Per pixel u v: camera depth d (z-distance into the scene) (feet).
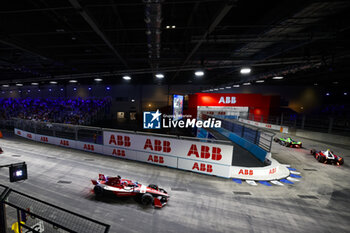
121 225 21.45
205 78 98.48
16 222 20.52
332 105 122.31
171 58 43.80
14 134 75.82
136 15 31.71
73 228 20.11
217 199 28.32
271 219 23.62
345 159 52.19
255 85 125.80
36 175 34.91
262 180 36.17
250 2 26.81
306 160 50.37
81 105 132.87
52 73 74.54
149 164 43.78
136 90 131.64
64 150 53.52
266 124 102.47
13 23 28.22
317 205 27.45
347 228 22.34
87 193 28.71
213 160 37.68
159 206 24.89
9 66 57.21
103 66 58.03
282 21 25.35
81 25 33.86
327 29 26.55
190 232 20.76
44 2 24.84
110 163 43.37
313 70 65.98
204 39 28.53
